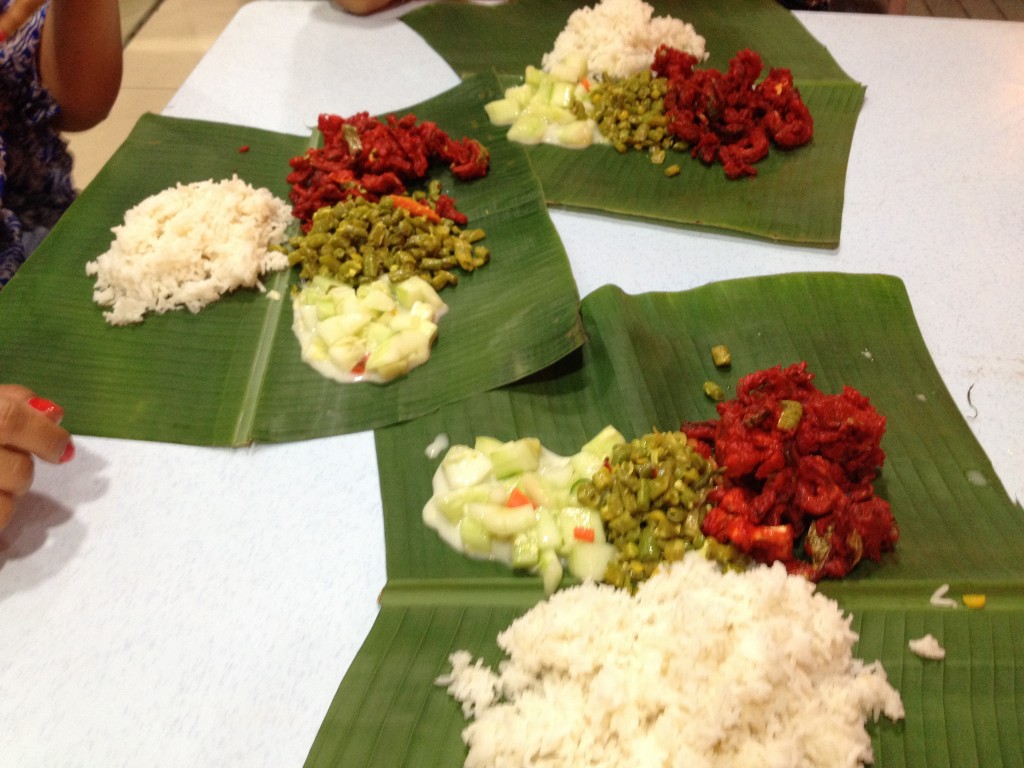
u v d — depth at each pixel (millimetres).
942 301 1927
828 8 3457
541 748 1164
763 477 1442
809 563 1419
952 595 1364
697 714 1172
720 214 2176
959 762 1176
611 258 2094
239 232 2008
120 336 1877
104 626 1377
